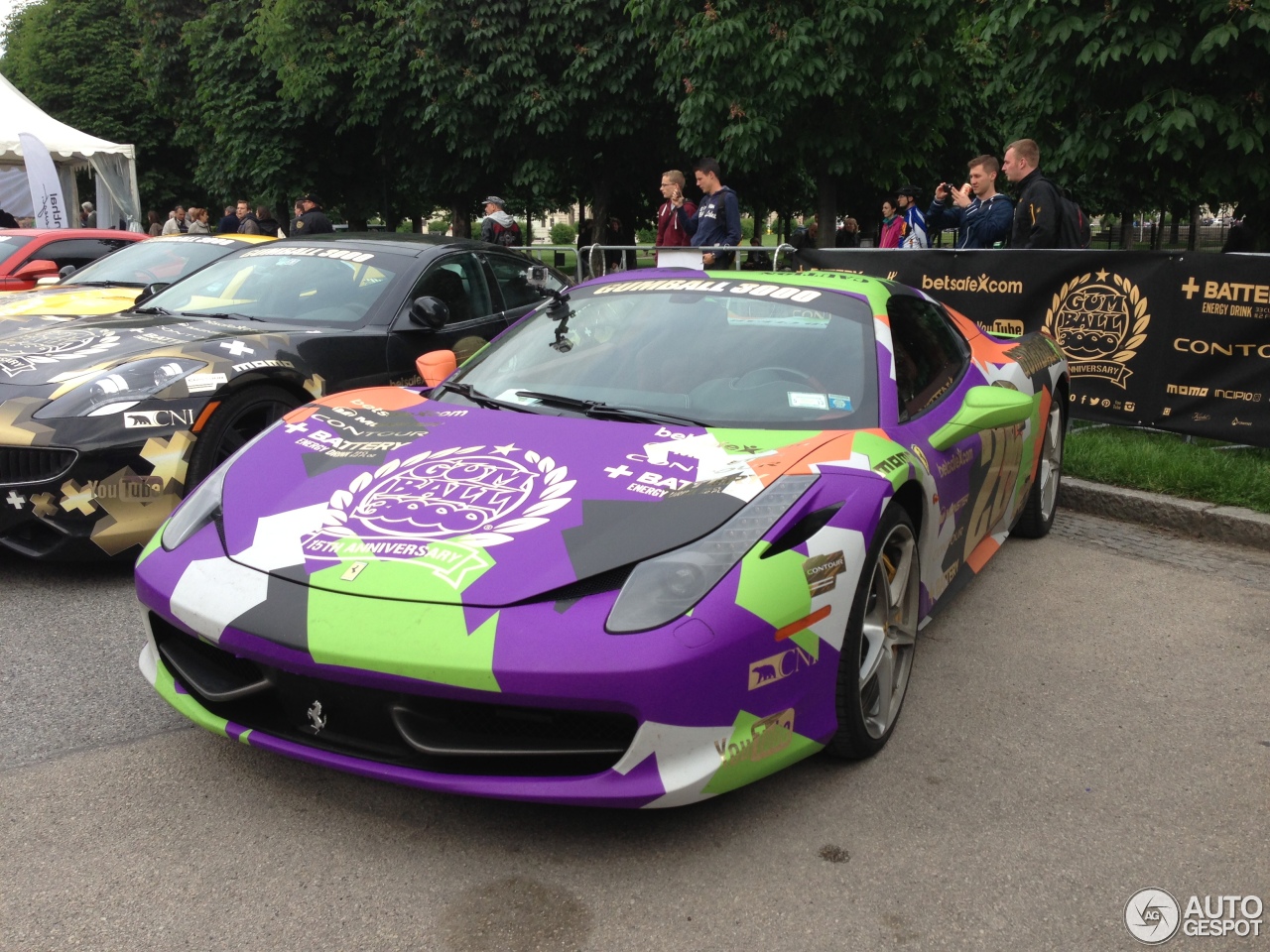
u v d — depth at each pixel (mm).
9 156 15617
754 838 2322
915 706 3061
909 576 2871
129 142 30734
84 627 3490
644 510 2342
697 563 2197
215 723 2379
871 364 3098
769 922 2031
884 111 11406
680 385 3039
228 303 5164
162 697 2717
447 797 2471
